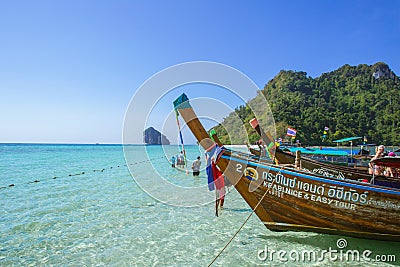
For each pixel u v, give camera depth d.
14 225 7.40
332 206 5.66
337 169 9.70
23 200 10.38
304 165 10.62
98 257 5.51
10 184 14.10
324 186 5.67
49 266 5.16
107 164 26.03
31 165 24.98
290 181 5.91
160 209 8.97
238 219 7.84
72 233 6.81
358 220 5.57
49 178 16.34
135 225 7.38
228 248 5.88
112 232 6.87
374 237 5.64
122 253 5.68
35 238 6.51
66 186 13.50
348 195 5.54
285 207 6.00
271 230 6.32
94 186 13.44
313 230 5.99
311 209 5.82
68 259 5.43
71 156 40.75
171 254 5.62
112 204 9.67
